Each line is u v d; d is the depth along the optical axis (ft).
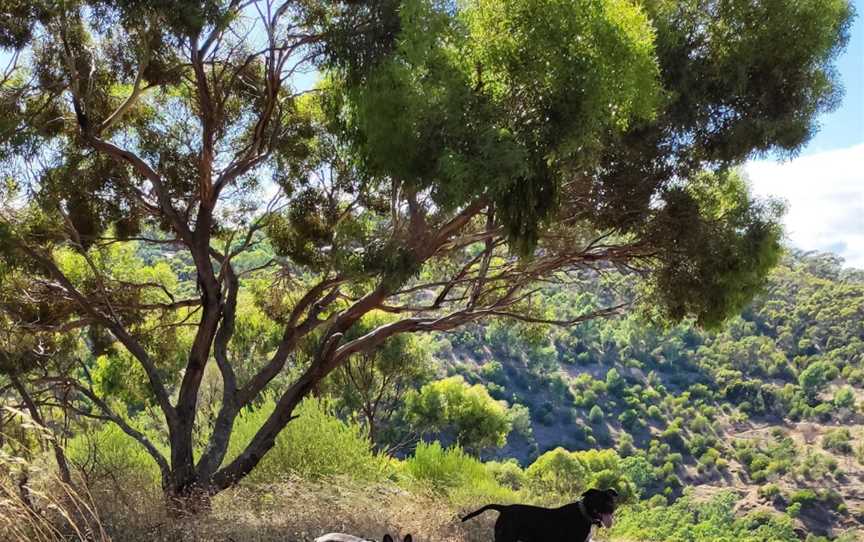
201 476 42.45
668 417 556.92
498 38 32.40
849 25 39.86
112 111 46.80
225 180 45.11
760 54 38.70
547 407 517.55
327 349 44.45
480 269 43.39
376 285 45.62
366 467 51.93
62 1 37.70
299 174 50.98
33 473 16.33
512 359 544.62
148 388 66.18
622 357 617.62
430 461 55.98
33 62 42.60
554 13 31.42
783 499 449.06
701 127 39.83
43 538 16.28
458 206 32.99
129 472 41.70
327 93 45.06
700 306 42.91
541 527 28.37
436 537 35.91
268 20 41.45
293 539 31.65
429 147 33.24
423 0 31.89
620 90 32.37
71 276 49.73
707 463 493.77
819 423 557.33
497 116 32.68
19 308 44.70
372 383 103.71
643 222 42.11
